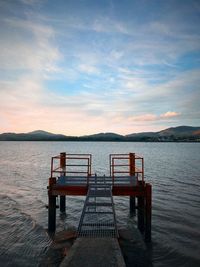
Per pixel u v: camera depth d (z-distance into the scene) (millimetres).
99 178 13586
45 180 34438
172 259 11273
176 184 30078
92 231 9227
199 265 10812
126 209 19375
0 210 19000
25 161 65000
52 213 13469
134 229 11422
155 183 30797
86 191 12828
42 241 13094
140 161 63281
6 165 54750
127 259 8641
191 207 19688
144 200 13727
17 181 33500
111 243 8180
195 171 42281
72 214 18094
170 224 15695
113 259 7180
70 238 9977
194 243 12891
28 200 22562
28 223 15953
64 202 18531
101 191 12055
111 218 16781
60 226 15562
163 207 19703
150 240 12789
